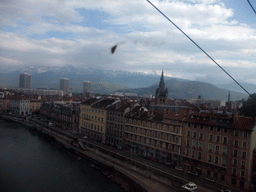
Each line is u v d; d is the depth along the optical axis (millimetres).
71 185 77188
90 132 138500
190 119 86312
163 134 94562
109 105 128750
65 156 109250
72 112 158500
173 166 88250
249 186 70750
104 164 91062
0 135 143625
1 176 81375
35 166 93375
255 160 75062
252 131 70312
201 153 81500
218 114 85375
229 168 74188
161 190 69062
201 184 73000
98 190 74250
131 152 107125
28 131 161875
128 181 76812
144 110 111938
